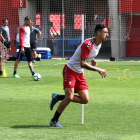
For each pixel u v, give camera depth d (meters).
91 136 13.37
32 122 16.70
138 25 71.44
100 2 73.56
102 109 20.20
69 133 13.95
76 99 15.96
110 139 12.90
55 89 28.89
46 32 76.94
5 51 54.91
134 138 13.14
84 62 15.31
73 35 76.94
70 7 77.19
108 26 70.50
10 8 74.00
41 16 76.50
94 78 37.03
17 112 19.34
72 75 15.77
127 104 21.89
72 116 18.17
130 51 73.19
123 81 34.38
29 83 32.72
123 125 15.96
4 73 38.22
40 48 68.94
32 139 12.87
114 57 68.00
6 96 25.14
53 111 19.72
